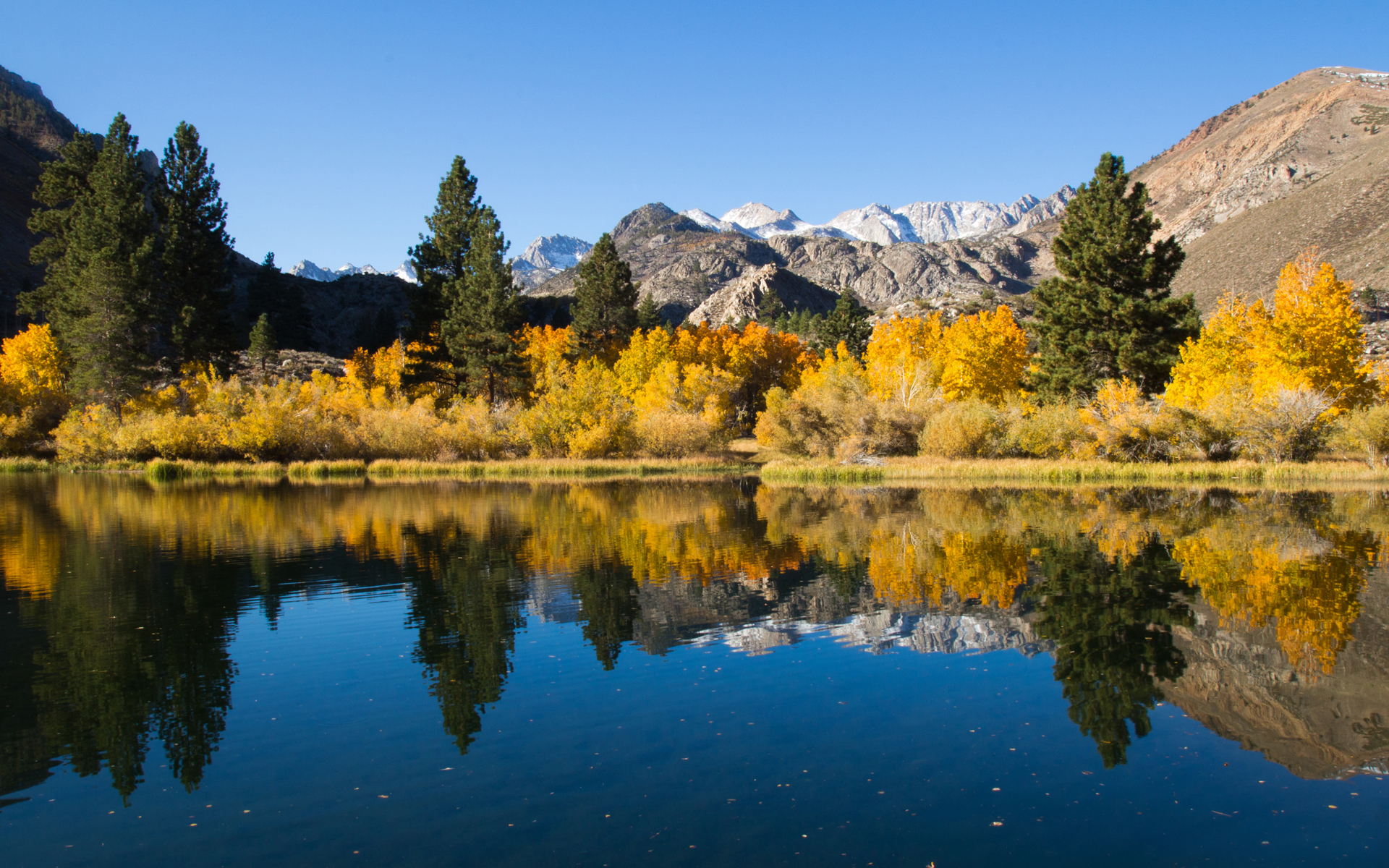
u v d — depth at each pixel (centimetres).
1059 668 1048
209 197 6469
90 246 5750
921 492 3347
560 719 895
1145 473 3784
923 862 588
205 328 6250
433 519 2636
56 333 6469
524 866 590
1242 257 18312
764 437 5416
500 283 6378
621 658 1116
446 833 643
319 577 1688
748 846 615
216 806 698
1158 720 874
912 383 5081
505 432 5538
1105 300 4700
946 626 1256
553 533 2289
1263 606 1336
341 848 622
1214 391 4119
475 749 816
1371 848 604
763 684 1005
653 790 718
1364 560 1708
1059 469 3884
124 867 597
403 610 1404
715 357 8019
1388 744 802
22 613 1404
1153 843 617
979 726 860
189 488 3894
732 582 1595
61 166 6725
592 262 8500
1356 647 1112
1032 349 7762
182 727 885
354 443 5381
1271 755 779
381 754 805
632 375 7056
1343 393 3816
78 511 2900
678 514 2702
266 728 879
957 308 14562
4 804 708
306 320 12681
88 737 859
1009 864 584
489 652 1152
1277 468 3653
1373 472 3528
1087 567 1675
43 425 5875
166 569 1797
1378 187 16700
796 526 2362
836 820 657
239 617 1365
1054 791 708
